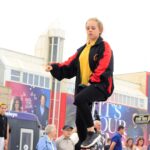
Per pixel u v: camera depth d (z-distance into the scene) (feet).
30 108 214.69
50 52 213.87
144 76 268.21
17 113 50.93
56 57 213.25
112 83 16.40
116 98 247.91
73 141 37.88
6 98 108.58
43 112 217.97
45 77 221.25
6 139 40.52
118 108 247.09
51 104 218.79
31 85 215.72
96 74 16.05
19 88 211.82
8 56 214.28
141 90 266.98
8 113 49.93
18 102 209.97
